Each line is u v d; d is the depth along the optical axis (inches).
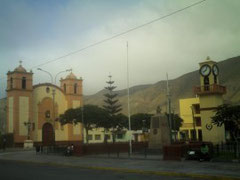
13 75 2783.0
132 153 1414.9
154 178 641.6
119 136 3467.0
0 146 2667.3
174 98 7249.0
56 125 3014.3
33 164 1102.4
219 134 1589.6
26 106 2795.3
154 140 1423.5
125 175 705.0
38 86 2942.9
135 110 7362.2
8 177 669.9
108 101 3097.9
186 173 678.5
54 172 783.7
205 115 1637.6
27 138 2743.6
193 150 995.9
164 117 1437.0
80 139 3129.9
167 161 992.2
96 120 2251.5
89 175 706.2
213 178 621.3
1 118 3051.2
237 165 813.2
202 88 1651.1
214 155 1040.8
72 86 3186.5
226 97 5408.5
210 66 1662.2
